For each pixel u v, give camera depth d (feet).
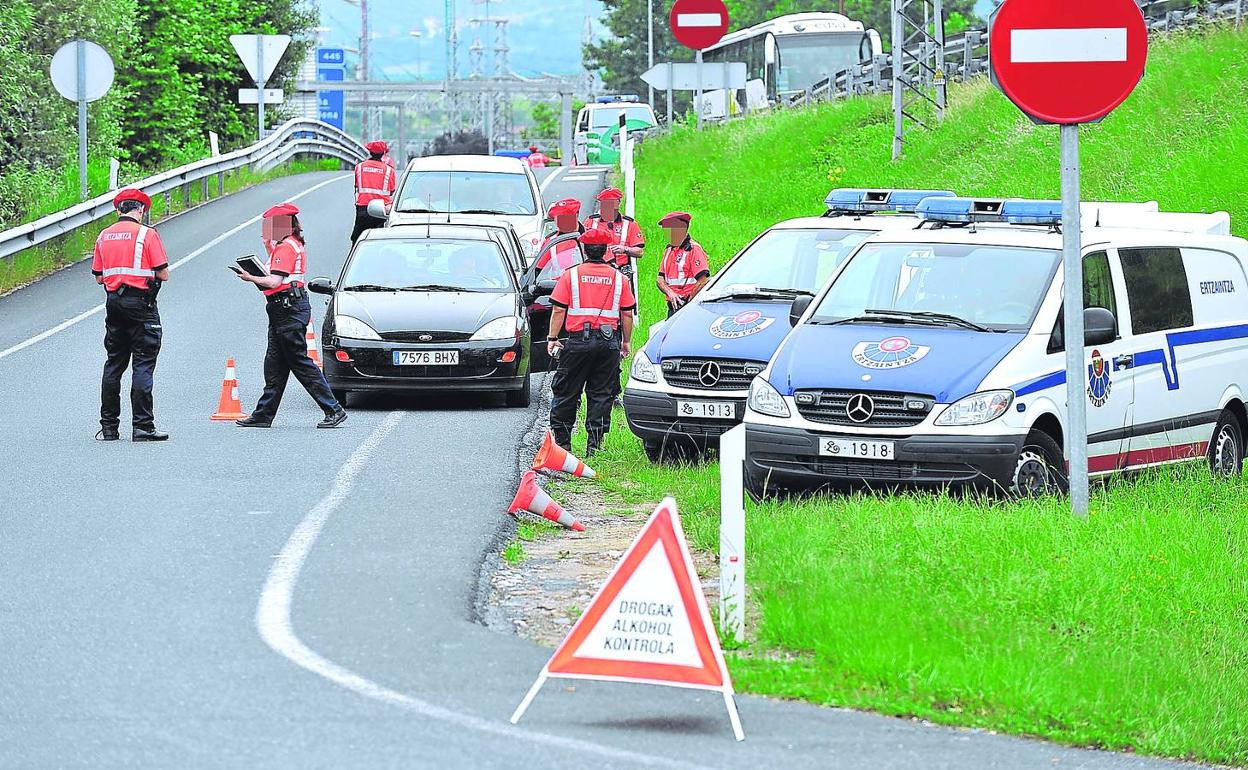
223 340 168.04
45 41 294.25
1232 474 108.88
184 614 68.54
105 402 116.37
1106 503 91.50
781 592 71.26
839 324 100.27
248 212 285.84
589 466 109.91
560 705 57.62
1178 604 73.82
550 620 69.87
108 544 81.71
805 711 58.23
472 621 68.28
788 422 94.07
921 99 305.94
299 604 70.33
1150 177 200.64
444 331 133.08
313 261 222.48
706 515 89.92
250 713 55.72
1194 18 258.37
